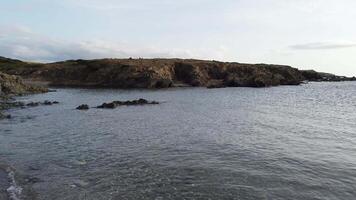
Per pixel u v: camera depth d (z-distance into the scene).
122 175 19.08
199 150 24.23
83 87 106.81
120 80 107.56
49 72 128.25
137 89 96.38
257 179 18.17
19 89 80.25
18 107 52.16
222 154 23.11
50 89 96.44
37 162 21.70
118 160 21.98
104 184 17.73
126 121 38.19
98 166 20.78
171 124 35.81
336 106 54.66
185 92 84.31
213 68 118.69
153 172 19.52
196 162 21.30
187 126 34.44
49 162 21.69
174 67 116.56
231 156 22.59
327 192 16.41
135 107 52.06
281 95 76.12
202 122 37.03
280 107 52.19
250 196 15.96
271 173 19.11
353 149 24.50
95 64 122.62
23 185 17.62
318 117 41.06
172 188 17.06
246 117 40.78
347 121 37.81
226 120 38.38
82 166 20.81
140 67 110.62
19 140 28.17
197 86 107.44
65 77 122.94
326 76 168.62
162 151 24.09
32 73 130.25
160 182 17.91
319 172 19.28
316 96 74.25
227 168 20.03
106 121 38.25
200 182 17.81
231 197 15.88
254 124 35.41
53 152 24.16
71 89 98.06
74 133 31.11
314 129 32.47
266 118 39.91
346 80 156.50
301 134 30.02
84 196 16.19
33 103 55.91
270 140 27.48
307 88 102.62
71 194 16.44
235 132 30.91
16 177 18.84
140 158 22.36
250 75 117.69
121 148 25.11
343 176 18.59
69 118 40.72
